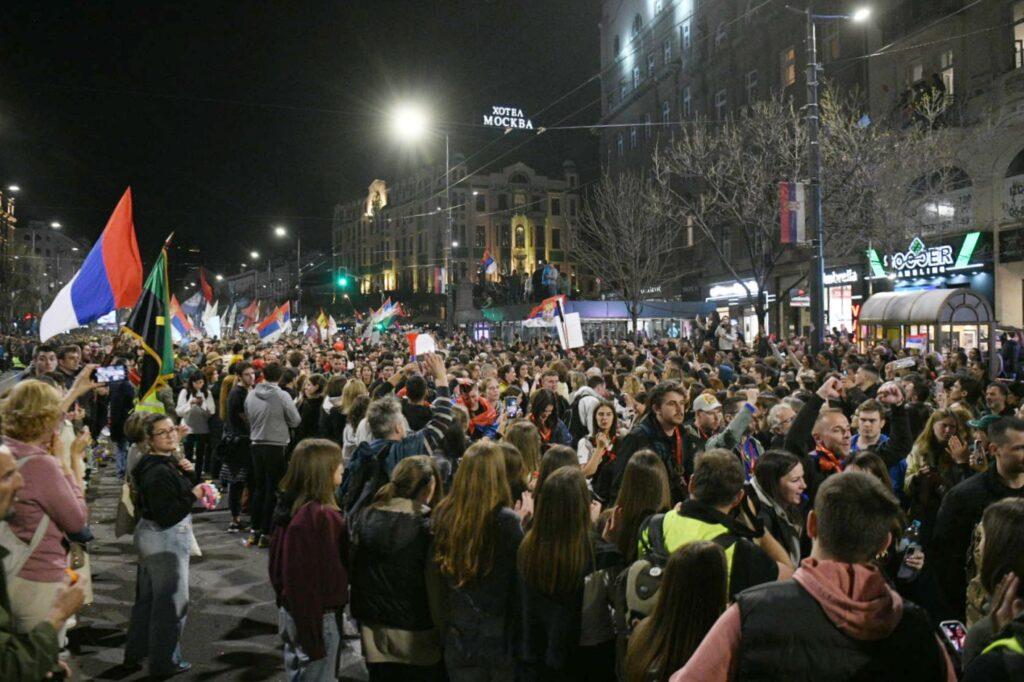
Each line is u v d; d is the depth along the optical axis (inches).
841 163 1009.5
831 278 1326.3
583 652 145.0
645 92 2068.2
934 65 1096.2
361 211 4827.8
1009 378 673.0
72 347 378.6
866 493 91.5
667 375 470.0
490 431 323.3
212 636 250.8
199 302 1632.6
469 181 3666.3
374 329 1294.3
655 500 165.0
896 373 388.5
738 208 1205.7
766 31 1535.4
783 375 442.0
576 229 2518.5
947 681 88.4
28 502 154.2
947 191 1053.8
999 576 108.7
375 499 176.1
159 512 217.9
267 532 361.1
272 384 361.7
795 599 89.0
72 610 104.9
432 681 170.9
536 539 144.6
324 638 179.9
